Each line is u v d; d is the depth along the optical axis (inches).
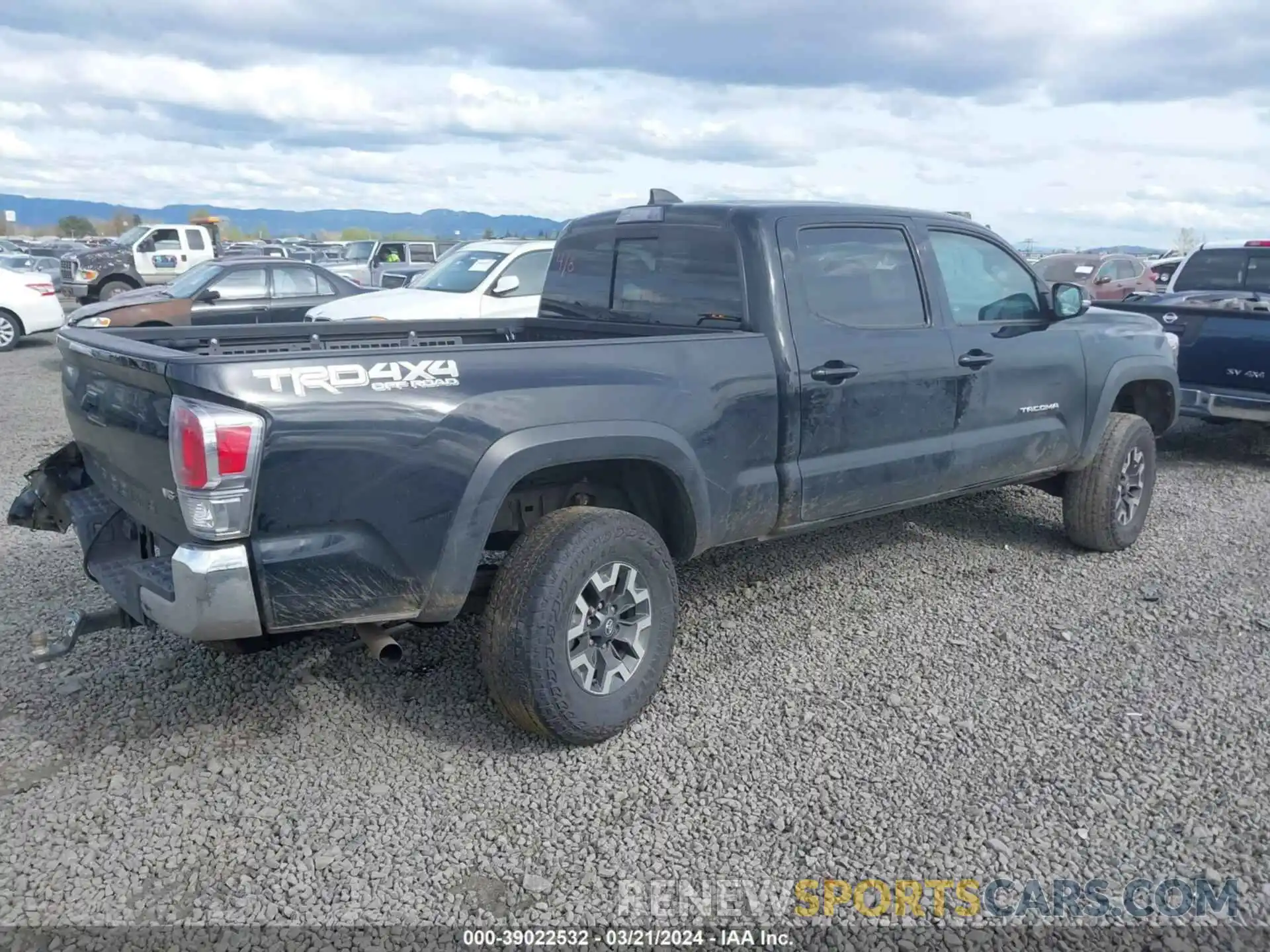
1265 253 417.7
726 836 122.3
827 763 138.4
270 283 529.0
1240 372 318.3
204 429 111.0
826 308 170.4
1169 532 250.8
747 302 163.6
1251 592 205.8
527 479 145.0
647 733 146.5
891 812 127.0
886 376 177.2
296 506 118.0
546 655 132.6
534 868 116.3
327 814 126.2
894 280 182.2
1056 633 183.5
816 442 169.2
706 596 201.5
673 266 176.6
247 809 127.0
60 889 111.7
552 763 138.0
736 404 156.7
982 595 202.7
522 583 132.9
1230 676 165.6
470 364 130.3
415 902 110.6
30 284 633.6
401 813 126.6
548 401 135.0
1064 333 212.7
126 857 117.5
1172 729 147.9
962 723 149.3
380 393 122.1
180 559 113.7
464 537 128.8
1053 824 124.6
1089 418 218.4
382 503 123.0
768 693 159.0
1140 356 231.3
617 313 190.2
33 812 125.7
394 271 753.0
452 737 144.7
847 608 195.3
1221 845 120.6
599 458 140.1
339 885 113.1
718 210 168.9
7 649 171.0
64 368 159.2
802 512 169.9
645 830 123.4
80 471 165.0
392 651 127.8
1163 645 178.5
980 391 194.7
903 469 183.5
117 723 147.5
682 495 152.9
